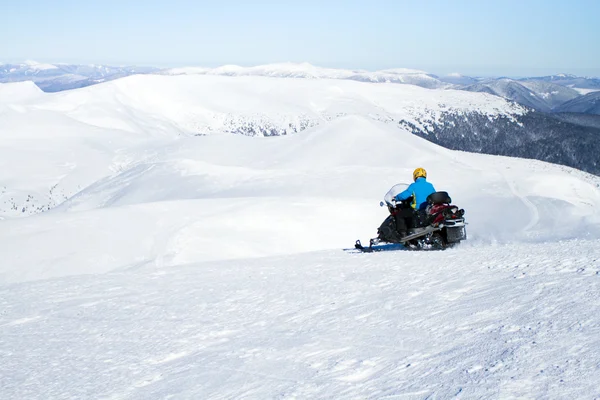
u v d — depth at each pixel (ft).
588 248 27.89
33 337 23.44
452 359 12.92
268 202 112.47
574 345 12.08
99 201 273.54
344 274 30.60
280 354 16.30
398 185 40.22
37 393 15.69
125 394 14.83
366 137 343.87
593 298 15.79
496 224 142.51
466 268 25.91
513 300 17.48
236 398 13.19
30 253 81.35
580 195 239.30
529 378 10.69
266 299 26.09
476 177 237.04
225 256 83.61
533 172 277.64
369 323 18.24
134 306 28.30
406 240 39.37
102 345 20.65
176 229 93.04
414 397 11.02
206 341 19.47
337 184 207.21
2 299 34.58
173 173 268.62
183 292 31.30
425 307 19.03
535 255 26.78
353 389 12.33
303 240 92.99
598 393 9.45
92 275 44.09
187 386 14.74
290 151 350.84
